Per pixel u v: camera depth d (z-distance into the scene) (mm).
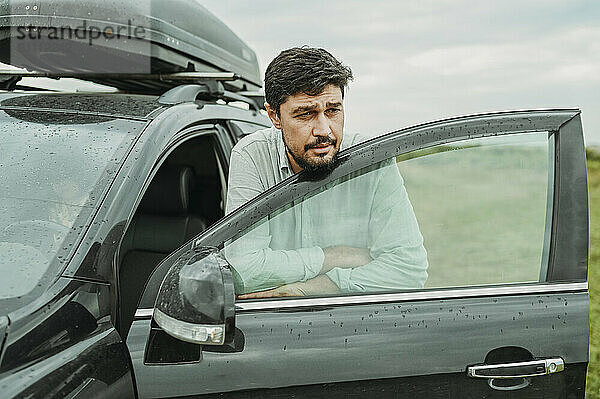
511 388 1738
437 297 1777
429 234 1837
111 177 1879
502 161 1854
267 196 1791
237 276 1723
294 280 1753
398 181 1842
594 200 11289
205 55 2977
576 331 1764
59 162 1924
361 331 1700
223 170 2674
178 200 2658
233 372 1649
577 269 1820
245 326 1677
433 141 1852
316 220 1800
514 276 1820
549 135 1856
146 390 1643
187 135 2299
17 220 1773
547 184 1846
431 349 1707
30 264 1662
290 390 1667
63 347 1548
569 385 1772
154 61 2648
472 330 1729
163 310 1555
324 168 1810
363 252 1816
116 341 1659
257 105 3424
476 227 1843
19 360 1456
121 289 2578
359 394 1692
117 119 2125
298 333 1683
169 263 1742
